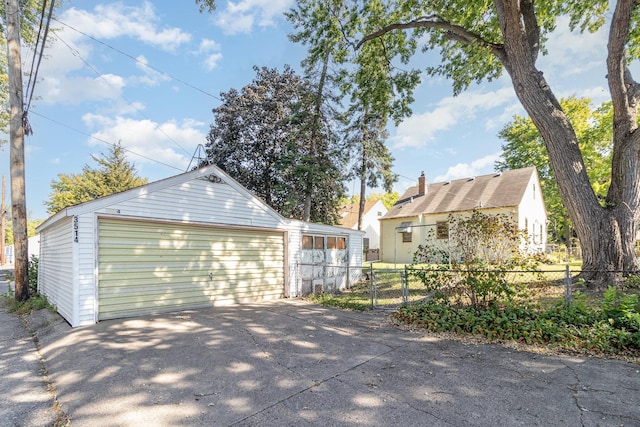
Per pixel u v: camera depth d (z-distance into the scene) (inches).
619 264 268.2
